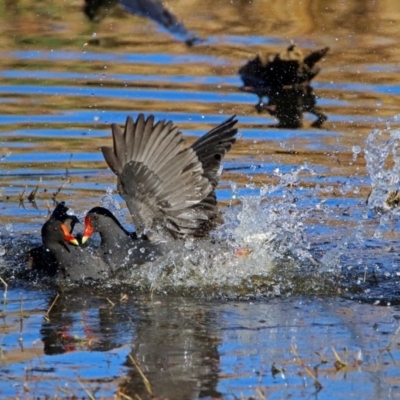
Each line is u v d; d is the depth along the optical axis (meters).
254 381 7.87
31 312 9.58
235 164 14.41
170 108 16.55
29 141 15.05
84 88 17.48
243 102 17.28
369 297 10.16
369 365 8.23
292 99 17.62
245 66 18.55
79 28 21.19
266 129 15.86
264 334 8.97
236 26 21.47
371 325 9.24
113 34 20.91
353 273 10.88
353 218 12.74
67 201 12.98
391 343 8.70
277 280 10.62
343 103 17.34
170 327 9.14
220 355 8.43
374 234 12.15
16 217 12.54
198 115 16.20
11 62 18.83
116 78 18.16
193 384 7.80
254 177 13.91
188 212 10.65
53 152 14.74
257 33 21.09
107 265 10.70
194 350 8.53
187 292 10.30
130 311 9.64
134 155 10.01
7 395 7.53
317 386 7.79
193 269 10.76
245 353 8.48
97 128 15.66
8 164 14.25
